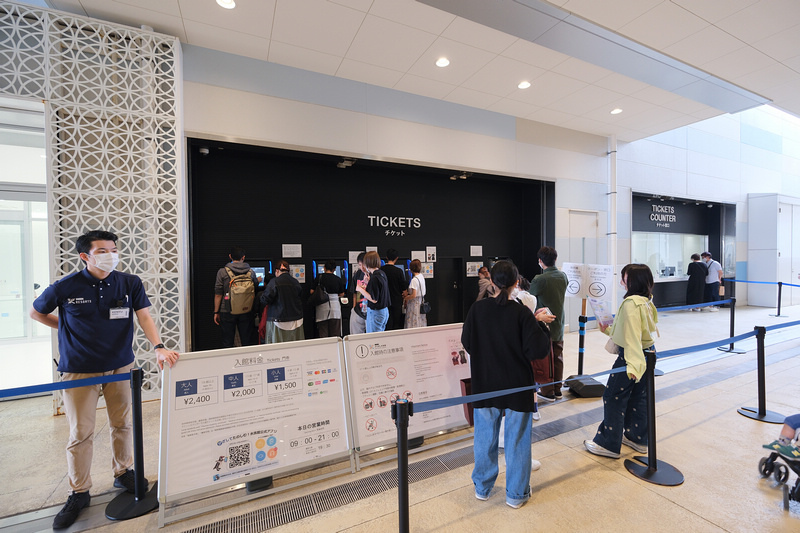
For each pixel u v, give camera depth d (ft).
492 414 7.16
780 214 36.01
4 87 11.59
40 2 12.00
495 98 19.56
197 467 7.08
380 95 17.92
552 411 11.93
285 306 13.73
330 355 8.72
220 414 7.44
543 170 23.25
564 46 14.64
